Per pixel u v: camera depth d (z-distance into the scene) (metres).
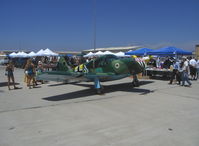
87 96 7.62
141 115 5.06
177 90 8.95
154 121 4.57
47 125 4.34
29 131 3.99
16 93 8.34
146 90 8.95
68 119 4.76
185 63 10.18
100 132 3.91
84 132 3.92
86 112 5.37
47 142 3.45
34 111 5.50
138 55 15.10
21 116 5.03
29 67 9.62
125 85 10.57
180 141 3.47
